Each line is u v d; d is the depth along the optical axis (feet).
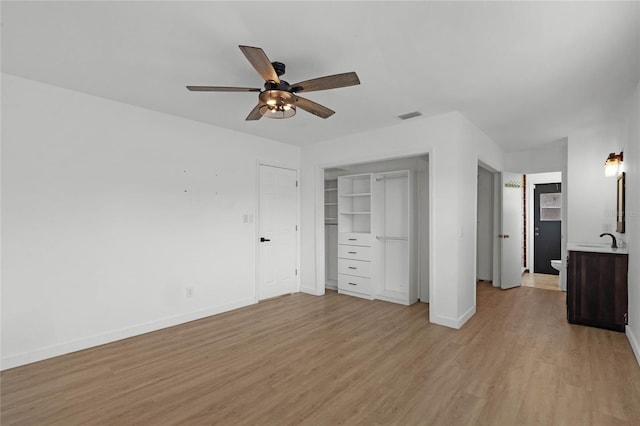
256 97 10.06
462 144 11.73
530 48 7.04
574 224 14.14
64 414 6.56
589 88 9.22
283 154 16.12
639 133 8.62
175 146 11.92
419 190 14.89
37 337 8.91
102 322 10.09
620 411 6.51
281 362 8.84
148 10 5.79
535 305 14.30
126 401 7.01
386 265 16.11
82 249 9.73
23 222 8.75
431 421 6.29
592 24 6.13
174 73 8.41
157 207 11.41
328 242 18.54
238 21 6.12
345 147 14.85
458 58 7.52
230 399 7.08
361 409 6.69
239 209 14.06
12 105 8.60
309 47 7.05
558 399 6.97
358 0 5.48
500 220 17.57
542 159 17.54
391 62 7.73
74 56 7.54
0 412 6.62
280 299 15.40
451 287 11.50
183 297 12.07
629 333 10.08
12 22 6.16
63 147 9.41
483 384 7.61
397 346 9.85
